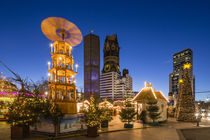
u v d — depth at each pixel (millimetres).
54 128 11344
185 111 28047
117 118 29734
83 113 14359
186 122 27000
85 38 135875
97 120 12820
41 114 10984
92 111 13344
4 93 18562
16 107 10828
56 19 13516
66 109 12625
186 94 28812
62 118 11812
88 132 12414
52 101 11875
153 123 21609
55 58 13828
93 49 133125
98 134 12867
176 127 20406
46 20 13367
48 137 10828
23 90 12133
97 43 136875
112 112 34344
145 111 24172
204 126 22125
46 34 14367
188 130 19359
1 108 19250
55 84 12688
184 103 28547
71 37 15102
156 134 14641
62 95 14367
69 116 12523
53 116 11086
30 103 11109
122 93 194750
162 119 25719
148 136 13523
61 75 15102
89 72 129125
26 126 11078
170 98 47719
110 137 12430
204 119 36906
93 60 131875
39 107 11086
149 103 22766
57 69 13047
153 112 22547
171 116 38594
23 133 10695
